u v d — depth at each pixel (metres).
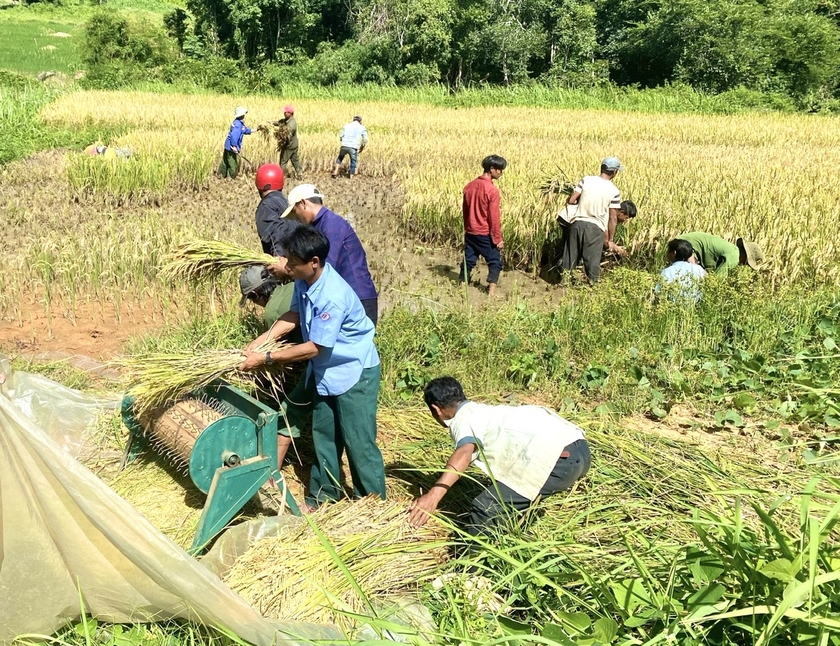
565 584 3.20
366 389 3.95
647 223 9.86
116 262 8.12
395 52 42.84
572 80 42.09
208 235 9.32
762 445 5.17
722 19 41.41
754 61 41.44
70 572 3.01
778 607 2.31
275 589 3.25
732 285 7.47
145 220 10.09
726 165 14.10
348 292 3.88
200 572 2.90
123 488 4.20
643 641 2.80
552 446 3.70
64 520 2.93
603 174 8.67
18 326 6.94
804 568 2.57
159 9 66.12
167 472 4.33
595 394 6.00
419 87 39.06
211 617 2.91
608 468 4.47
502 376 6.15
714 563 2.82
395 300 8.30
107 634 3.12
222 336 6.40
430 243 11.10
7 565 2.93
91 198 12.61
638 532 3.53
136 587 3.05
